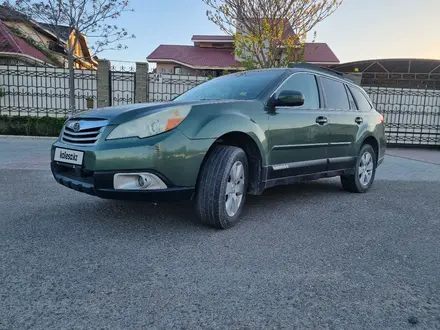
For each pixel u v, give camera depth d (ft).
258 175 12.22
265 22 37.96
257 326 6.33
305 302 7.16
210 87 14.76
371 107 19.25
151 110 10.27
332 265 8.95
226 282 7.86
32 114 43.93
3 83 43.09
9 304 6.75
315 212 13.85
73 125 10.96
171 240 10.22
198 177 10.85
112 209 13.14
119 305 6.83
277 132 12.57
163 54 98.27
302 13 38.47
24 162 23.88
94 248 9.48
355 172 17.10
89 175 10.22
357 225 12.33
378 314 6.84
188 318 6.49
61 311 6.58
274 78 13.66
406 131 47.09
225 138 11.91
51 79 43.75
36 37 72.38
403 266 9.05
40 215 12.21
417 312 6.95
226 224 11.20
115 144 9.82
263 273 8.35
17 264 8.41
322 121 14.57
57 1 45.06
